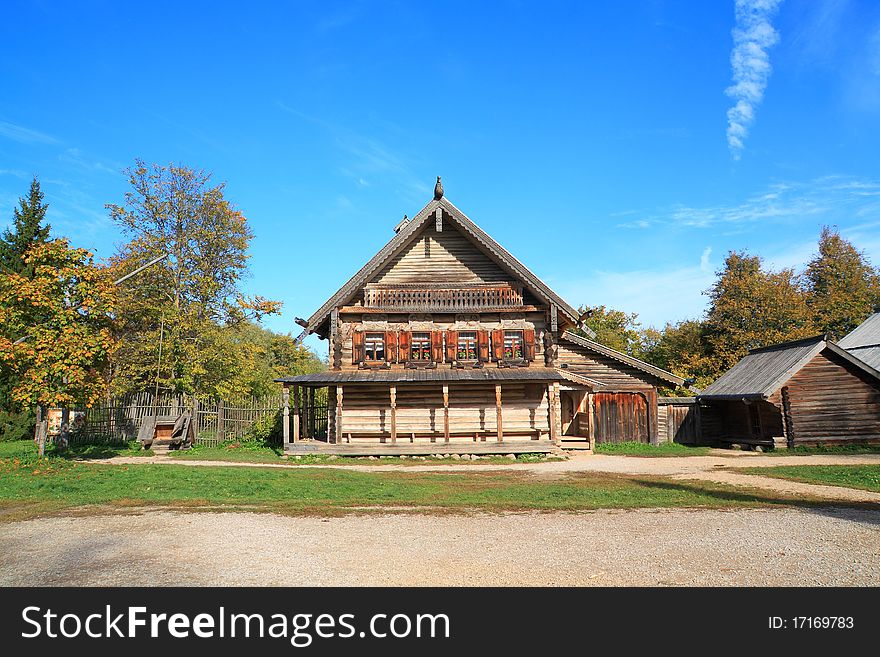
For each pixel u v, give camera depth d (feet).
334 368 83.97
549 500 41.75
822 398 87.81
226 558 25.88
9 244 139.03
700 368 169.99
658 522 33.37
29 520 34.88
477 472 62.69
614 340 187.62
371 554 26.43
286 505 39.78
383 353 85.25
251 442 97.81
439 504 40.22
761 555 25.82
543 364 85.10
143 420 92.63
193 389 114.32
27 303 67.41
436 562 25.04
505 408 84.17
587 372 100.78
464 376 79.46
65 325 67.72
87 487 47.26
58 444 86.28
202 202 125.29
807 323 168.04
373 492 45.73
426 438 83.46
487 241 84.99
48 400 64.69
